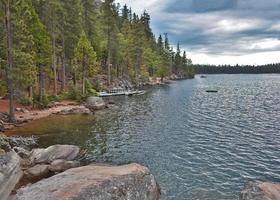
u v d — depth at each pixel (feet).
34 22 143.95
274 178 63.52
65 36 193.67
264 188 46.29
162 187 57.67
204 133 104.42
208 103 192.24
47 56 149.18
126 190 45.65
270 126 117.08
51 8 170.50
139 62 337.11
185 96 237.86
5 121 109.81
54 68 173.88
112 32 260.01
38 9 173.37
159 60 425.28
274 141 93.61
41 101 145.38
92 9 244.83
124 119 128.57
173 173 65.21
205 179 62.18
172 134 102.22
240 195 47.29
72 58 208.74
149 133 102.89
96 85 228.02
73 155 72.84
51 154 69.51
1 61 118.73
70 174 48.57
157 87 336.08
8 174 53.01
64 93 175.73
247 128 113.29
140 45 318.86
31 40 131.23
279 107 172.45
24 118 117.08
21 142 83.15
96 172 48.78
